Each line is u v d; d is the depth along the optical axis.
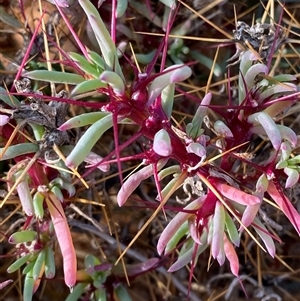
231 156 0.15
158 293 0.21
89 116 0.13
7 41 0.20
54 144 0.14
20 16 0.20
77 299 0.19
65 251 0.14
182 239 0.19
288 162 0.14
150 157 0.13
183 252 0.16
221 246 0.13
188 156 0.13
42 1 0.19
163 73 0.12
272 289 0.21
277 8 0.21
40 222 0.16
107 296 0.18
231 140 0.15
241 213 0.14
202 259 0.21
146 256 0.20
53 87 0.15
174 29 0.19
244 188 0.15
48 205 0.15
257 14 0.21
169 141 0.12
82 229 0.20
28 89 0.14
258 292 0.20
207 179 0.14
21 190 0.14
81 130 0.18
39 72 0.13
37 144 0.15
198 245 0.15
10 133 0.15
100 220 0.20
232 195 0.13
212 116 0.20
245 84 0.14
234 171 0.17
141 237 0.21
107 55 0.13
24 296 0.16
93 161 0.14
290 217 0.14
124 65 0.20
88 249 0.20
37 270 0.16
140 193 0.20
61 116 0.14
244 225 0.13
